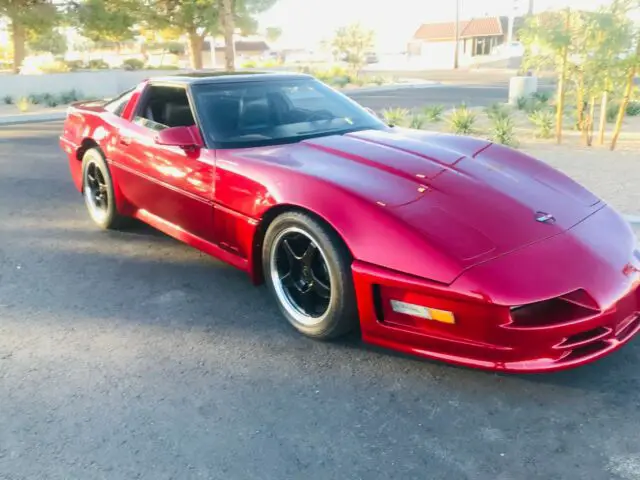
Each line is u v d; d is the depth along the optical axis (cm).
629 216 547
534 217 308
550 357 273
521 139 1055
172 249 504
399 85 2656
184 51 4212
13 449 256
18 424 273
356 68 3234
